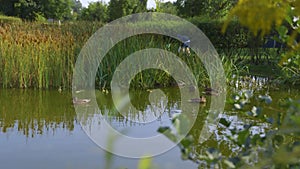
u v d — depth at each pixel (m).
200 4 14.10
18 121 4.36
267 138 1.62
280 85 7.14
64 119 4.51
